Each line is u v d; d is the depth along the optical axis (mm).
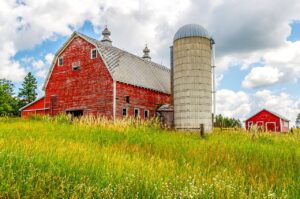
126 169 7336
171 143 13555
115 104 29500
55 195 5453
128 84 31516
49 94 35000
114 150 11000
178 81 27297
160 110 34219
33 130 16141
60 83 34281
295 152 11812
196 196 5555
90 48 32312
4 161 6918
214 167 9188
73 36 33594
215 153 11109
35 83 78938
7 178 5988
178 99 27141
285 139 16625
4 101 68562
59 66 34656
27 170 6668
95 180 6371
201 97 26562
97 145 11828
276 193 6359
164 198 5574
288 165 9602
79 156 8539
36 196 5441
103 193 5598
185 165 8773
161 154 11219
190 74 26766
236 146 12914
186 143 13383
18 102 75812
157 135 16125
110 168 7293
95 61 31625
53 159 7797
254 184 6621
